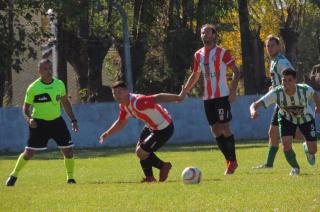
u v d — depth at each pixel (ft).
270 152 106.32
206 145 211.00
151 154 92.32
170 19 281.33
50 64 96.07
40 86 96.27
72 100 354.74
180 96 92.99
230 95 98.22
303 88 89.30
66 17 251.39
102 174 114.73
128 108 91.30
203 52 98.89
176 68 276.21
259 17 402.52
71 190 80.59
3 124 219.20
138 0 278.05
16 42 245.45
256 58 276.41
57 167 136.77
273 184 77.00
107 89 272.51
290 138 92.63
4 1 245.45
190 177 82.58
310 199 64.54
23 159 96.78
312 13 420.36
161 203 65.87
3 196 76.89
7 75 262.88
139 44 274.77
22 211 65.00
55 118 97.25
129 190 77.66
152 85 276.41
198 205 63.62
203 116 234.17
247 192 71.20
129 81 224.94
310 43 467.93
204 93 99.91
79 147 224.33
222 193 71.26
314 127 92.89
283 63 97.45
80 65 274.16
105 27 277.23
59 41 263.70
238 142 215.72
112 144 226.58
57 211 64.03
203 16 278.05
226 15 289.12
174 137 232.94
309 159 96.22
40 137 96.99
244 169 109.09
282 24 400.88
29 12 251.39
